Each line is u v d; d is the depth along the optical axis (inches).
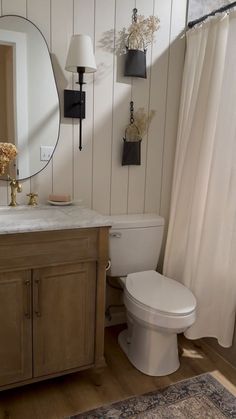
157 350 73.2
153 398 66.6
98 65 78.5
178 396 67.3
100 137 81.9
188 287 81.1
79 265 63.6
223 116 72.0
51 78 73.6
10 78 70.3
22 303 59.7
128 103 83.8
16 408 63.1
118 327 93.2
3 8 67.5
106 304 91.3
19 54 70.2
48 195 78.1
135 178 88.7
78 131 78.9
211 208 75.0
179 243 85.4
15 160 73.1
